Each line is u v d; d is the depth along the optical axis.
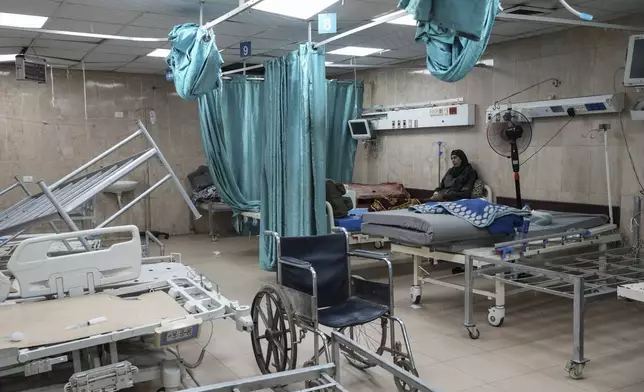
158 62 7.37
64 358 2.34
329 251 3.41
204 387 1.71
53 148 7.97
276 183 5.20
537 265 4.15
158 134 8.69
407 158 7.77
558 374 3.33
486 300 4.93
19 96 7.70
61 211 2.96
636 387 3.14
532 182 5.98
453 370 3.40
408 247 4.65
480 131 6.57
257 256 7.11
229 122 7.04
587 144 5.43
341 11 4.81
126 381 2.42
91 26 5.31
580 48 5.45
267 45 6.37
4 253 4.05
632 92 5.04
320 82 4.76
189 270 3.61
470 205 4.42
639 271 3.96
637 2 4.57
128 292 3.13
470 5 2.57
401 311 4.64
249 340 4.01
